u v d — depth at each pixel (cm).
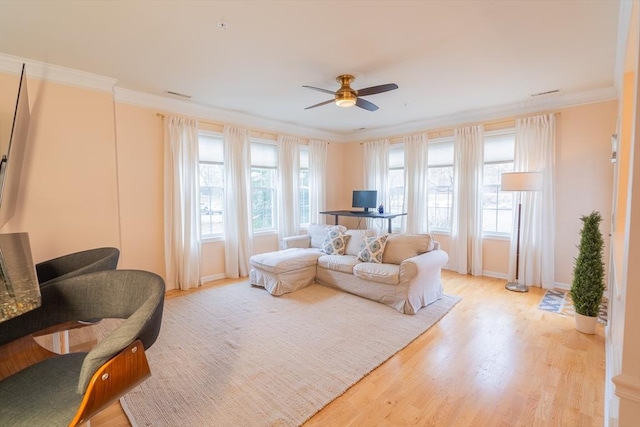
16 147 263
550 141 400
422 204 527
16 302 89
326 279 418
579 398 193
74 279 135
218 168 472
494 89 366
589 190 382
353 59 283
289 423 176
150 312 100
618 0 195
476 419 177
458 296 380
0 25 223
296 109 456
